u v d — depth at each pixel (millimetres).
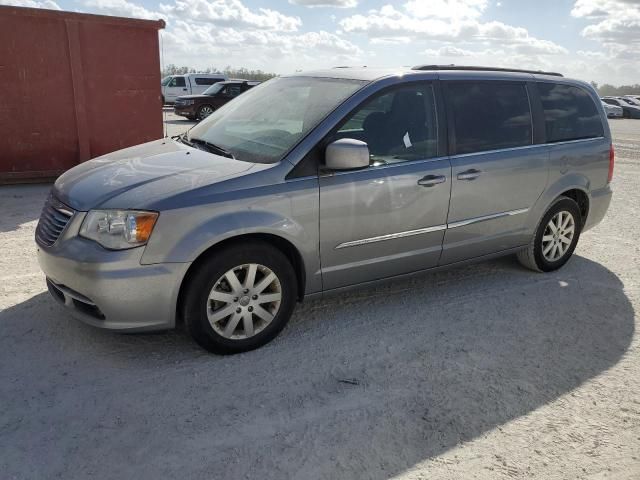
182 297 3355
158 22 8695
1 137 8062
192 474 2520
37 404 2967
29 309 4031
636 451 2789
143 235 3121
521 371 3490
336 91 3953
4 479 2438
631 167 12188
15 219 6395
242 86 22391
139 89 8852
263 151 3703
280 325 3686
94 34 8328
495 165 4398
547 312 4363
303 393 3174
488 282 4930
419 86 4105
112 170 3693
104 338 3674
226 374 3334
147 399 3055
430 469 2611
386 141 3895
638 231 6789
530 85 4766
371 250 3922
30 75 8047
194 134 4457
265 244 3471
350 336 3865
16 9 7730
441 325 4082
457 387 3285
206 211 3242
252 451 2686
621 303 4582
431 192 4062
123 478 2479
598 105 5340
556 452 2762
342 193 3658
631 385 3375
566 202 5059
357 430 2869
